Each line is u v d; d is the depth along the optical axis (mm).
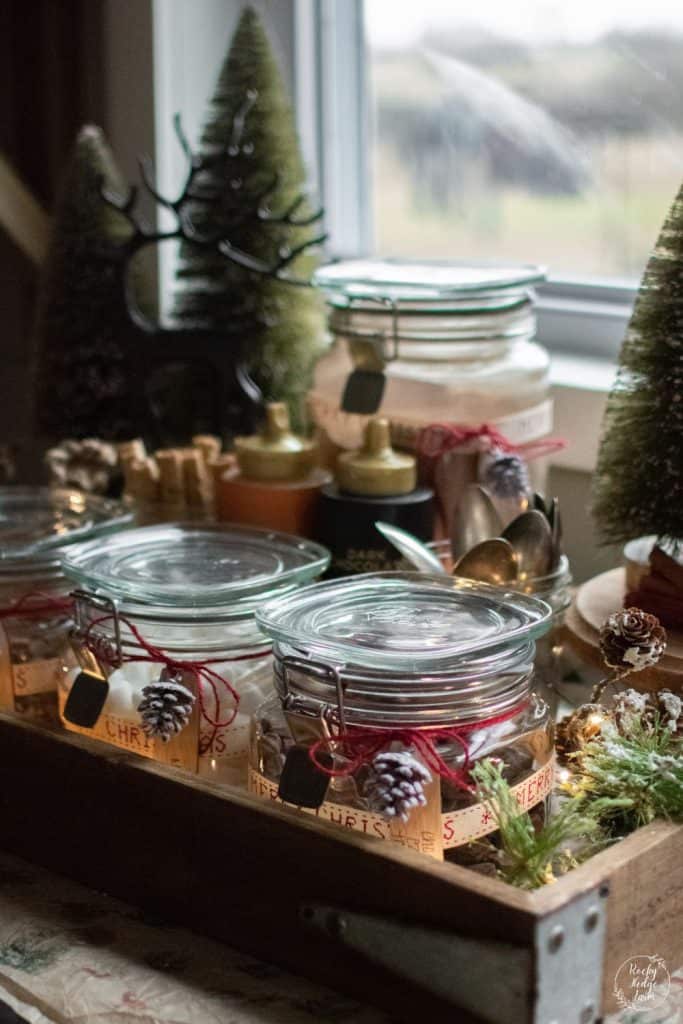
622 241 1198
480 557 809
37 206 1365
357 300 968
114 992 665
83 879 775
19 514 961
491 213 1290
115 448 1085
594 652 830
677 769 700
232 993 664
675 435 802
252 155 1128
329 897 656
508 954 591
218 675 757
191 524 900
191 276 1146
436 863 624
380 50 1343
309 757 668
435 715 672
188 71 1330
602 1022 637
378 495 902
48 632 865
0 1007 667
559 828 667
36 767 783
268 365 1140
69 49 1371
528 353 988
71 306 1151
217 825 696
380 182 1377
